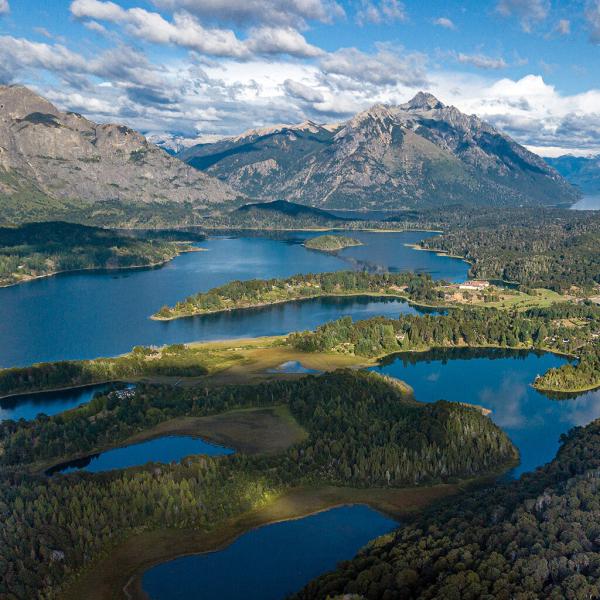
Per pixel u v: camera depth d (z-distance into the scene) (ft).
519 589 562.66
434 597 565.94
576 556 594.24
